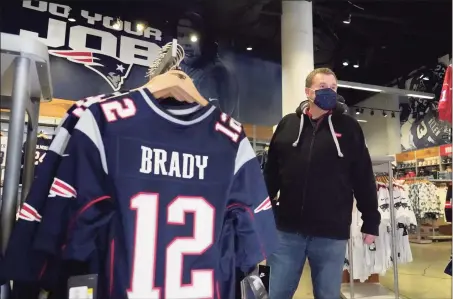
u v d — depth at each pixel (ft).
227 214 3.51
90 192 2.90
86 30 20.70
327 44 27.25
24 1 19.20
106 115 3.11
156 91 3.46
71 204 2.85
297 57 21.38
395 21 24.26
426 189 26.96
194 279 3.18
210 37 25.09
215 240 3.34
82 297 2.82
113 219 3.00
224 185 3.47
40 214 2.81
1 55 2.89
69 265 2.92
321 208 5.88
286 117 6.59
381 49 29.27
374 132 40.73
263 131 22.24
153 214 3.11
